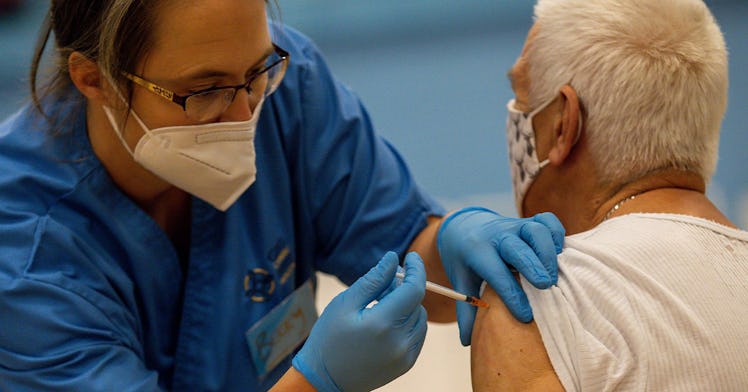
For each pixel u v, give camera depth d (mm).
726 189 6410
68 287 2469
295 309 3037
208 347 2842
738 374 1954
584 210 2398
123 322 2615
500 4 10000
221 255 2855
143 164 2484
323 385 2236
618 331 2016
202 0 2141
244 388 2914
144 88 2307
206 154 2443
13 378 2420
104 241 2639
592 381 1987
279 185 2959
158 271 2762
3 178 2504
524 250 2254
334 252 3107
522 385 2082
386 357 2221
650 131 2240
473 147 7684
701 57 2248
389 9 10211
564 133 2346
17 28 9844
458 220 2678
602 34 2275
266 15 2379
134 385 2457
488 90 8492
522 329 2156
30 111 2607
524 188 2576
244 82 2318
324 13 10258
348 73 9156
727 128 7070
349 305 2246
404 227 3115
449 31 9664
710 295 2021
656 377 1952
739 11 8883
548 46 2389
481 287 2418
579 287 2109
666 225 2156
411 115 8281
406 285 2246
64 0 2326
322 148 3004
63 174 2562
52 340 2416
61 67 2422
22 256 2436
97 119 2523
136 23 2186
